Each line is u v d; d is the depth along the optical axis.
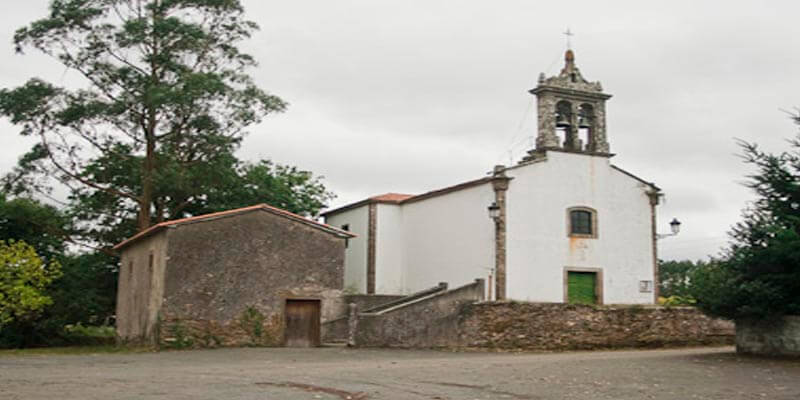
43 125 34.22
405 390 12.79
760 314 19.30
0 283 31.69
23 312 32.66
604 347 25.03
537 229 31.42
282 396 11.84
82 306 36.59
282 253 27.78
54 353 24.78
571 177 32.50
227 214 27.02
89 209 35.78
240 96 34.94
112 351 25.80
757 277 19.38
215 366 18.44
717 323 26.80
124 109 33.94
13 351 26.39
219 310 26.41
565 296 31.53
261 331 26.91
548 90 32.56
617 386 13.58
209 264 26.52
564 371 16.23
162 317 25.61
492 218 30.67
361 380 14.37
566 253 31.83
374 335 26.33
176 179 32.91
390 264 37.22
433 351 24.39
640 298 33.03
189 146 35.19
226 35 37.28
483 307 24.28
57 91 34.00
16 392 12.09
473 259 32.09
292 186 45.09
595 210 32.75
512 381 14.30
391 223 37.59
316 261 28.33
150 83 34.38
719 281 20.19
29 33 34.06
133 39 34.28
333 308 28.27
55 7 34.22
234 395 11.90
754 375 15.50
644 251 33.50
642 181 34.12
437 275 34.41
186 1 36.22
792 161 19.91
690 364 17.88
